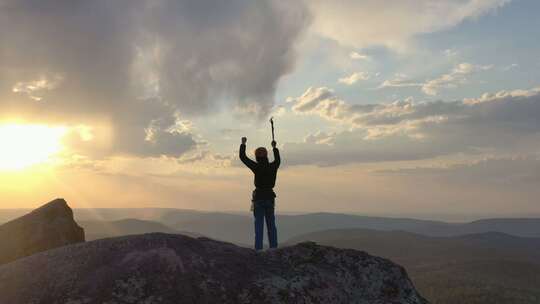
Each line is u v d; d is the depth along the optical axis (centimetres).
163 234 719
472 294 13612
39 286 589
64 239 1493
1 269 635
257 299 639
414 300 771
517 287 14925
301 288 690
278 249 789
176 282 609
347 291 738
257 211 1209
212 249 722
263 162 1220
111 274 602
